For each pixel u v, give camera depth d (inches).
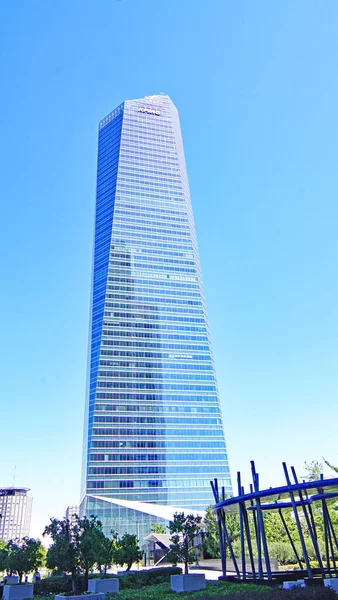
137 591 1425.9
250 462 1451.8
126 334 7790.4
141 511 5890.8
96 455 6668.3
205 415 7583.7
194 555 1774.1
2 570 1950.1
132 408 7199.8
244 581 1406.3
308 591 955.3
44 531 1461.6
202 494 6889.8
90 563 1419.8
